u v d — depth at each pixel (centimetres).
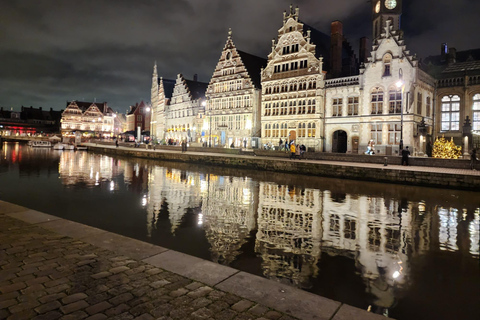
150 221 1345
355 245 1050
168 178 2723
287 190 2117
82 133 11862
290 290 531
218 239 1107
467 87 3931
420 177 2245
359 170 2566
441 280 787
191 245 1041
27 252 674
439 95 4162
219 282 553
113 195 1941
